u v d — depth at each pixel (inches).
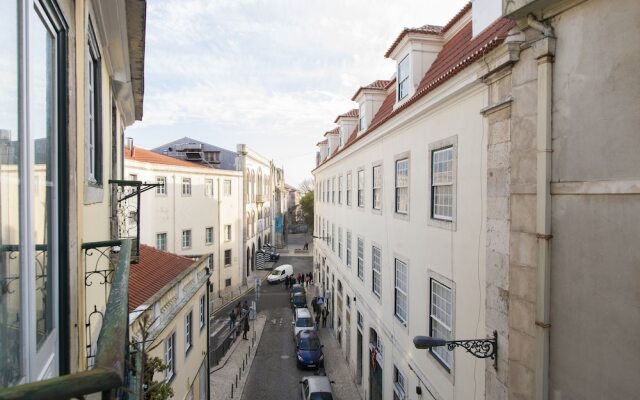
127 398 102.9
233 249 1209.4
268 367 645.9
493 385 212.8
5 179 71.1
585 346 151.3
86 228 156.9
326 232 938.7
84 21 138.9
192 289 392.2
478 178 238.5
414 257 347.9
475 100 242.4
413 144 352.5
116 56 245.8
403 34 384.2
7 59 71.0
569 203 158.6
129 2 205.5
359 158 579.2
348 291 655.8
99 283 189.8
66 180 110.3
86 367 136.7
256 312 973.8
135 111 408.5
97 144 200.2
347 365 656.4
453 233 271.6
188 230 1034.7
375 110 578.6
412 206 353.7
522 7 169.9
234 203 1214.3
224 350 703.1
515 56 189.2
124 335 59.7
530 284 180.4
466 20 354.3
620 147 137.7
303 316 809.5
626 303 135.7
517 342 189.3
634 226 133.2
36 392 42.7
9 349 72.3
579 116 153.4
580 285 153.7
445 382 280.8
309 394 465.4
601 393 144.6
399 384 395.5
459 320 261.6
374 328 482.9
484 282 229.6
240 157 1264.8
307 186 3476.9
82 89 132.4
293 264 1665.8
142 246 480.7
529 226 181.3
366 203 530.0
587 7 149.5
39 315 91.7
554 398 166.6
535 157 177.6
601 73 144.1
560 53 162.4
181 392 357.4
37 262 90.8
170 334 328.8
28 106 80.4
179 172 1002.1
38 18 90.4
